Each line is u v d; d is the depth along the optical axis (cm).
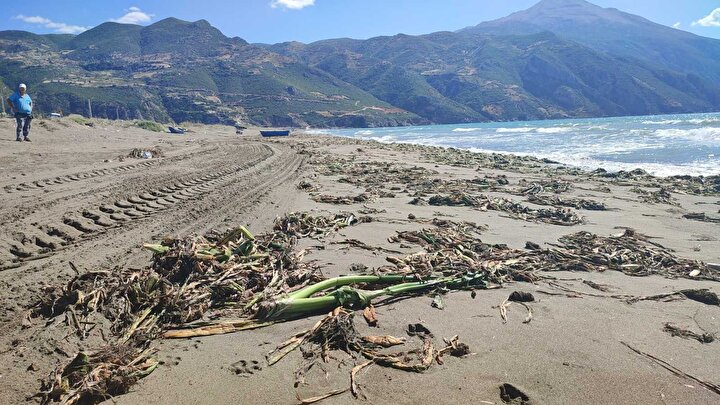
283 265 628
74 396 339
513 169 2030
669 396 364
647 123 5306
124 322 459
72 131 2698
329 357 413
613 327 485
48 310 469
